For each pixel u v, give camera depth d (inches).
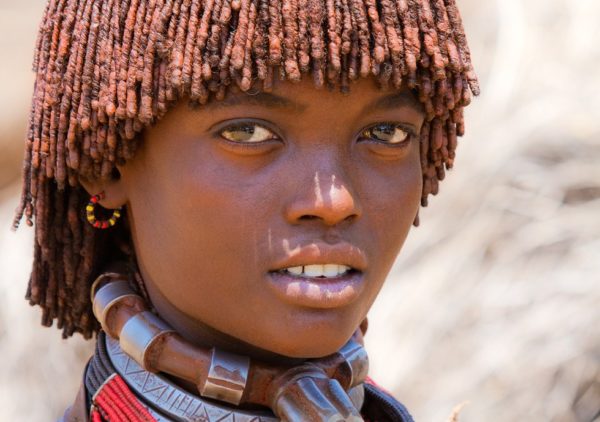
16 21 709.9
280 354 181.2
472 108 500.4
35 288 197.6
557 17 544.4
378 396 198.2
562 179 462.6
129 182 183.0
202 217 171.2
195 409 175.6
